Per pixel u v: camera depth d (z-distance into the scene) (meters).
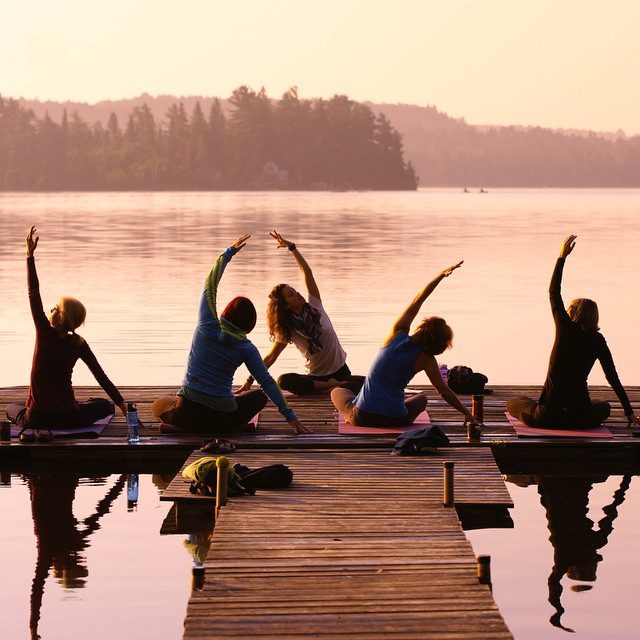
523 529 10.12
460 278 39.28
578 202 187.38
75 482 11.88
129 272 41.31
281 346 14.95
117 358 22.62
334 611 7.34
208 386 12.48
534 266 44.31
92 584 8.67
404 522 9.52
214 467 10.45
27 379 20.53
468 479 10.97
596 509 10.77
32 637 7.61
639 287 36.28
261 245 58.25
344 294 33.72
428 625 7.10
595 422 12.98
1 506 10.90
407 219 101.19
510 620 7.86
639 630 7.68
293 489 10.60
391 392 12.95
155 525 10.31
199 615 7.27
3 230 76.31
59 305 12.54
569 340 12.64
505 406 14.70
